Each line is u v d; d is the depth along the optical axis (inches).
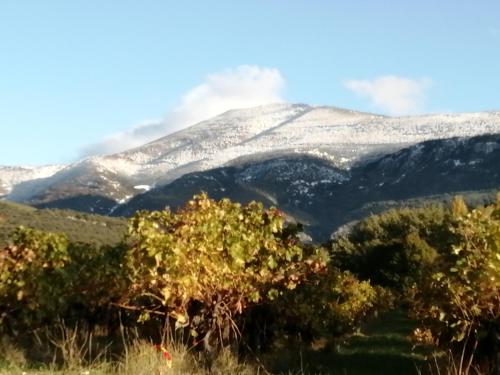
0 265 543.2
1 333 519.2
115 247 628.4
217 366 392.5
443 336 429.7
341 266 2012.8
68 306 568.4
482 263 403.9
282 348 570.3
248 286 490.3
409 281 1535.4
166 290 417.1
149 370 324.2
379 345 746.8
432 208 2519.7
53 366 330.0
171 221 457.1
